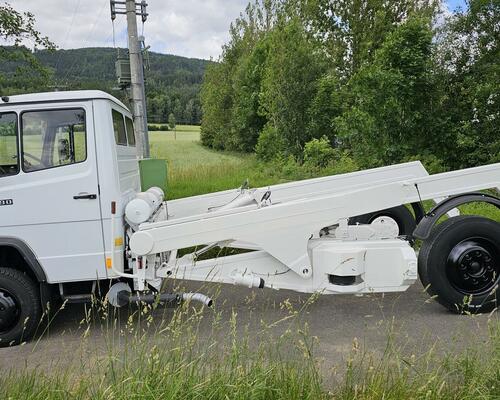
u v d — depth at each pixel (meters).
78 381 3.33
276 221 4.84
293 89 22.89
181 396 2.96
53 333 5.01
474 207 8.33
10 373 3.52
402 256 4.92
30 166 4.66
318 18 22.94
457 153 14.02
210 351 3.67
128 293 4.76
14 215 4.62
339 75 22.75
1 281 4.64
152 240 4.70
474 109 13.48
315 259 4.95
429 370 3.40
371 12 21.58
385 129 14.01
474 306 4.93
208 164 21.67
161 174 7.72
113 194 4.70
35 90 12.90
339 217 4.93
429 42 13.85
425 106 14.03
